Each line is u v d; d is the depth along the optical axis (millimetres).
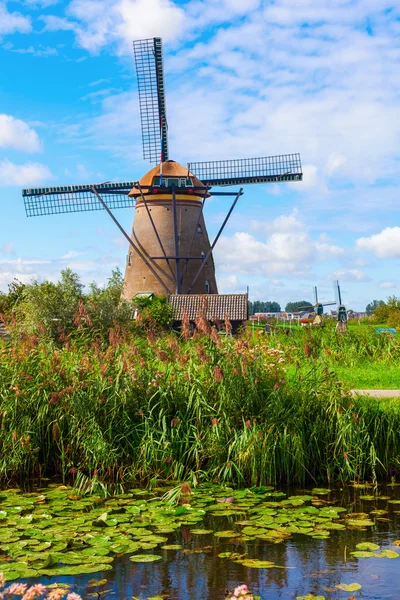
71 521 7570
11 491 9055
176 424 9820
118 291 30109
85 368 10672
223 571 6148
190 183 46094
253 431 9398
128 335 11867
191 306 40250
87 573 6121
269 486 9180
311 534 7070
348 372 17391
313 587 5762
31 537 6969
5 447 9914
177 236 45031
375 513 7934
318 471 9734
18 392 10039
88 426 9898
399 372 17359
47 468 10211
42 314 26859
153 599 5543
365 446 9781
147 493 8859
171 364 10711
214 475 9516
